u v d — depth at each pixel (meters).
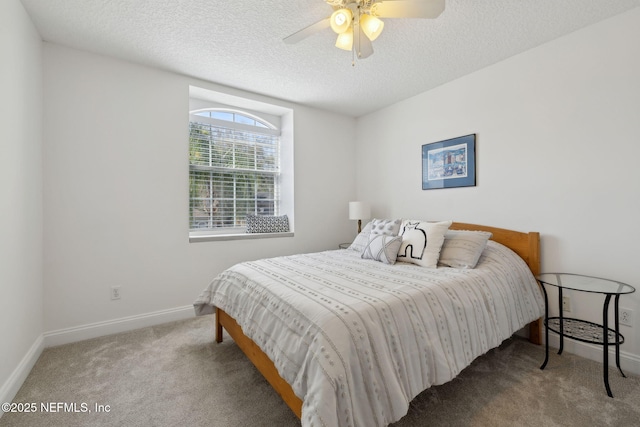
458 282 1.73
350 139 4.02
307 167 3.63
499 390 1.64
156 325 2.61
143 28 2.07
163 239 2.68
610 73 1.93
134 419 1.43
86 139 2.34
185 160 2.79
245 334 1.62
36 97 2.05
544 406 1.51
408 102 3.34
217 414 1.46
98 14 1.91
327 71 2.70
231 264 3.06
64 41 2.21
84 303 2.33
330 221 3.83
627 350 1.86
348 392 1.07
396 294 1.47
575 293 2.10
